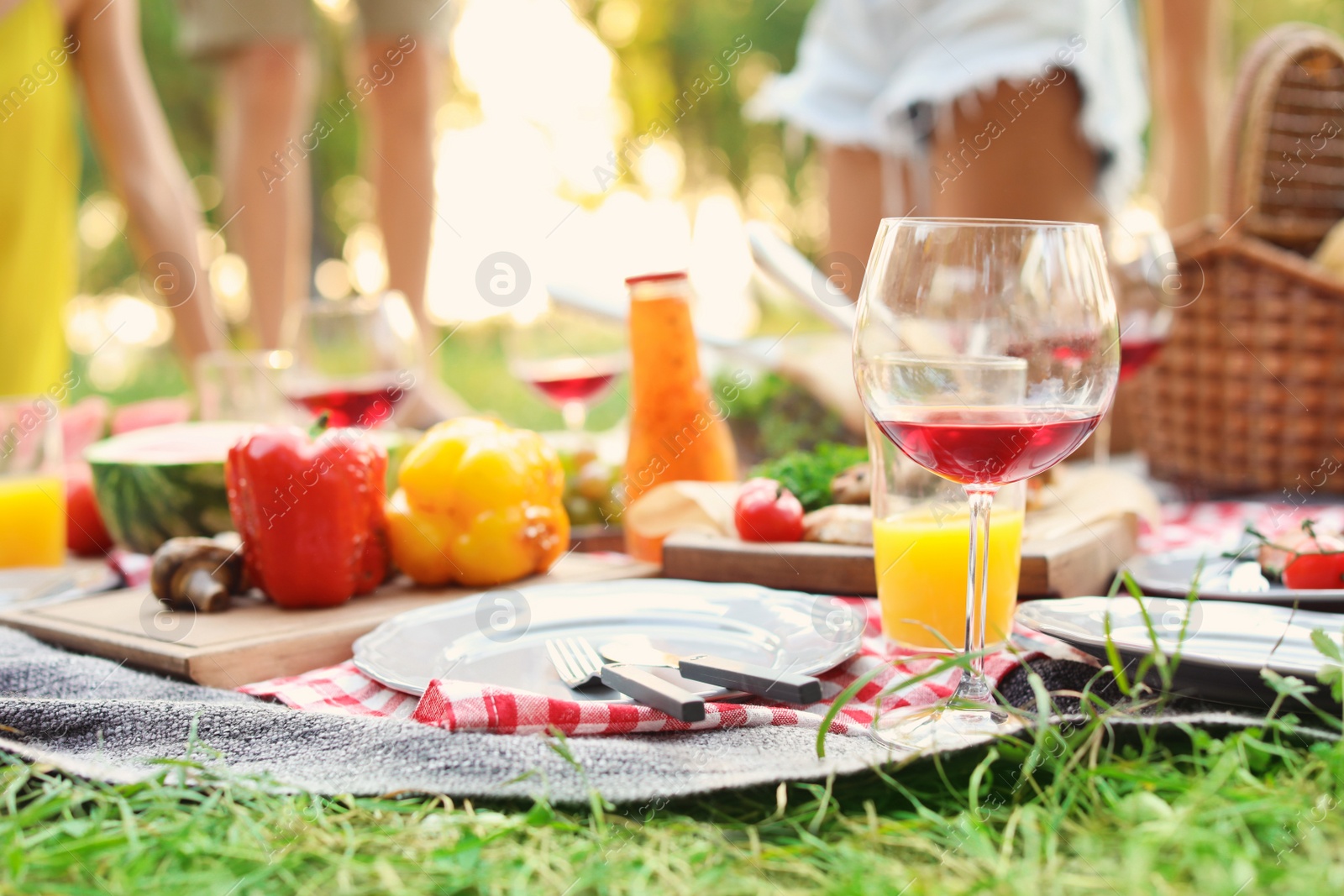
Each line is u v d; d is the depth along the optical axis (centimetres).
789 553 110
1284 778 62
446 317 255
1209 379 170
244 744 72
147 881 55
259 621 100
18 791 69
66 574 123
